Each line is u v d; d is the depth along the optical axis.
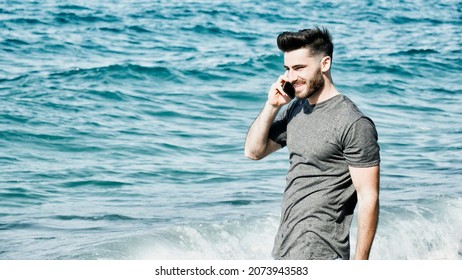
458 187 18.72
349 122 8.00
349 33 54.44
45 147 22.66
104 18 51.62
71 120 26.03
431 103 33.78
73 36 44.78
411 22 62.44
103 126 25.58
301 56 8.10
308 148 8.20
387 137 25.66
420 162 21.80
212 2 63.41
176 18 54.12
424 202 17.03
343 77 39.00
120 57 39.75
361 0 73.44
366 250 7.95
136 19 52.44
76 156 21.86
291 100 8.49
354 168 7.99
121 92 31.06
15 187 18.19
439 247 15.49
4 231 14.70
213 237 13.98
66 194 17.89
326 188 8.16
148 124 26.53
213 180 19.44
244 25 54.12
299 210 8.23
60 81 32.22
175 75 35.16
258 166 21.06
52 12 52.28
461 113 31.34
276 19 58.06
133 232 14.39
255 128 8.64
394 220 15.67
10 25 46.44
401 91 36.62
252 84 35.28
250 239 14.17
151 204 16.98
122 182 19.11
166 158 21.92
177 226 14.26
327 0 71.50
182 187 18.72
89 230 14.80
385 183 19.06
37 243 13.85
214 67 37.69
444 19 64.81
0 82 31.52
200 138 24.80
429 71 42.00
